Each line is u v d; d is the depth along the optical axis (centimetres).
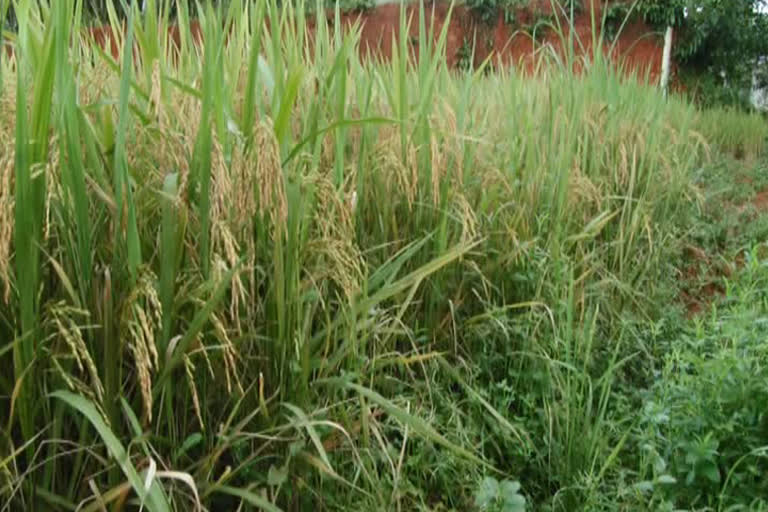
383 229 286
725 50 1562
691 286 482
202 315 178
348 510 216
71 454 187
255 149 198
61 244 188
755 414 251
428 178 301
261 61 235
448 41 1427
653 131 488
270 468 204
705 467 234
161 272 181
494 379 306
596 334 346
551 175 375
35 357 168
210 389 206
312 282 217
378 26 1177
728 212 619
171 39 305
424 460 250
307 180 212
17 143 157
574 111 415
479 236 323
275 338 208
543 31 1373
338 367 236
